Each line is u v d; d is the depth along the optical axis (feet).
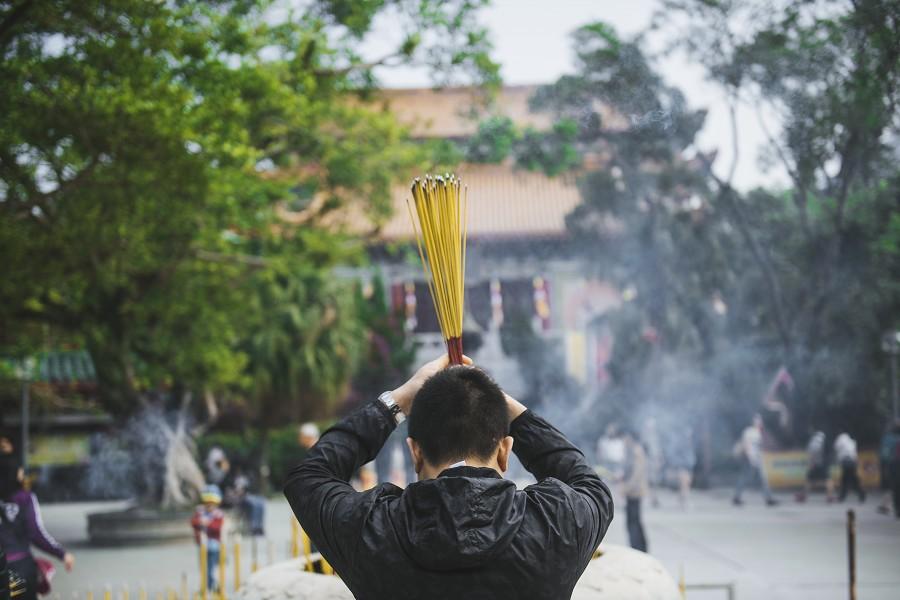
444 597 6.06
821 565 33.86
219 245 45.83
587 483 6.81
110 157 30.50
